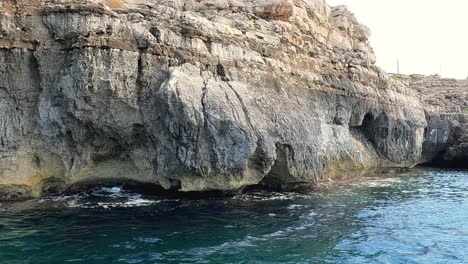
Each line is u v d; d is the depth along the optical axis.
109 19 19.27
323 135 28.00
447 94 57.19
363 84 33.41
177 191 21.52
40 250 13.44
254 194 23.50
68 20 18.69
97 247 13.92
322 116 28.34
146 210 18.84
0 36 18.28
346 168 30.44
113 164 21.06
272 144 21.59
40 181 19.66
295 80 26.34
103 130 19.53
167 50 20.48
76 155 19.75
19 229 15.45
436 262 14.44
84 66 18.38
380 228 18.41
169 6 24.23
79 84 18.41
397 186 30.75
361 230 17.89
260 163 21.30
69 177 19.72
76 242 14.31
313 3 35.81
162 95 19.11
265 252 14.27
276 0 29.06
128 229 15.95
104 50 18.81
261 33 25.73
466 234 17.97
